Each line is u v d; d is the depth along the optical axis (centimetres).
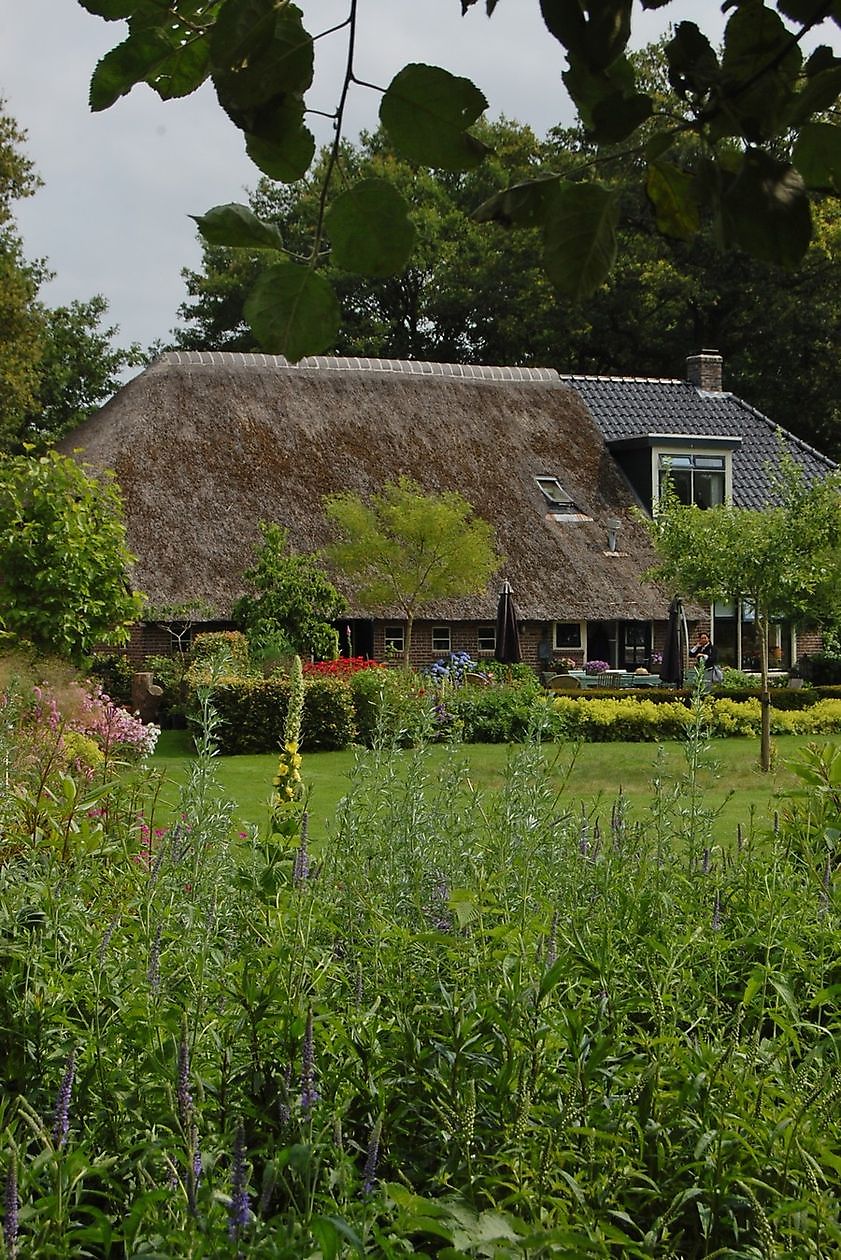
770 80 149
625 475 2978
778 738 2058
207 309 4256
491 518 2720
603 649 2714
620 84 152
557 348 3906
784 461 1680
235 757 1711
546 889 430
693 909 424
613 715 2022
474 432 2911
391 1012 321
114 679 2202
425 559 2283
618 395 3164
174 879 398
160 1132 273
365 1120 278
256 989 298
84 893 405
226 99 142
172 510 2467
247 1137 269
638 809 820
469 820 490
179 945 355
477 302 3903
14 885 368
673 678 2397
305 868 372
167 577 2348
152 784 614
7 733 529
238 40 138
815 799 533
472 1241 207
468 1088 274
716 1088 286
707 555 1658
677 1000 346
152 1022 288
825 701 2258
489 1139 269
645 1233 252
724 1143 261
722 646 2833
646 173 162
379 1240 202
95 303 4144
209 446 2628
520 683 2177
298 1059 279
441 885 420
